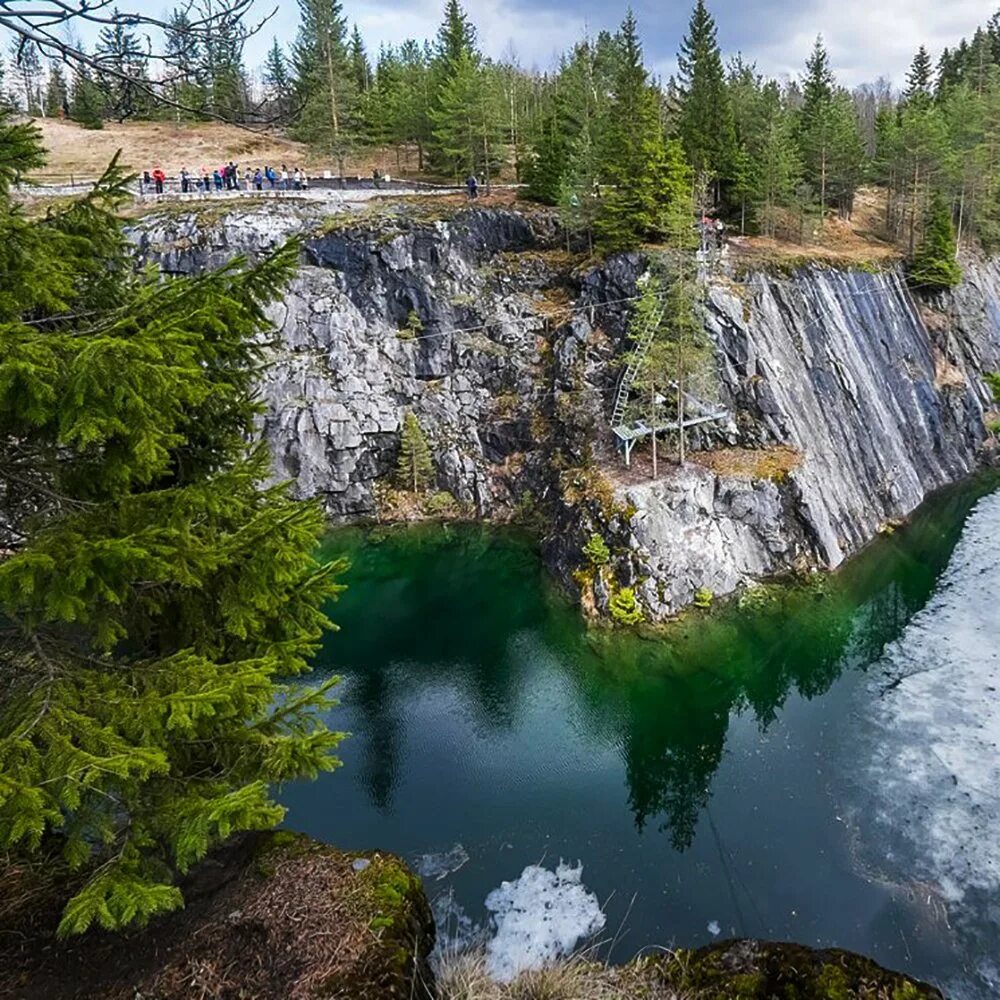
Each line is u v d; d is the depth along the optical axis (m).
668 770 19.31
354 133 49.69
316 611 8.62
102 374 5.56
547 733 21.05
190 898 9.10
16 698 6.57
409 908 9.02
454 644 26.05
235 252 37.31
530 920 14.61
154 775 7.27
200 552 6.61
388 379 38.34
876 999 8.28
